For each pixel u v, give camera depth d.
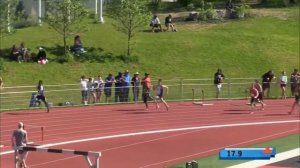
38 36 47.06
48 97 35.19
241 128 28.61
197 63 45.81
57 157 21.95
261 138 26.20
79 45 44.56
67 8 43.59
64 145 24.30
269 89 39.75
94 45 46.12
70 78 40.94
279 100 38.94
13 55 42.06
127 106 35.19
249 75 45.03
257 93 34.16
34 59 42.50
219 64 46.09
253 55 48.09
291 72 46.34
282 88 39.72
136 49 46.59
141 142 25.11
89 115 31.75
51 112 32.53
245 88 40.47
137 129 28.05
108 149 23.66
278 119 31.44
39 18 46.19
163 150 23.59
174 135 26.72
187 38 49.88
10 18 43.47
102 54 44.88
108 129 27.95
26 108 33.56
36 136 26.03
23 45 42.25
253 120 31.03
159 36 49.78
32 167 20.41
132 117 31.36
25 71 40.62
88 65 43.06
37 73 40.69
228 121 30.59
